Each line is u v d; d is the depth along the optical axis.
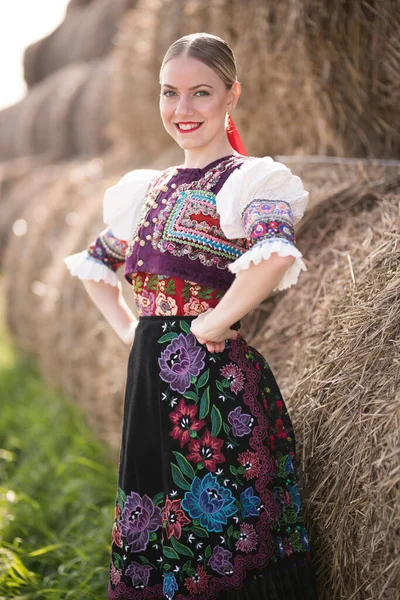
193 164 1.83
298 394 2.00
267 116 3.04
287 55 2.73
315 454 1.87
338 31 2.38
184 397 1.72
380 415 1.68
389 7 2.29
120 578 1.79
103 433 3.46
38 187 5.52
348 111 2.51
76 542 2.68
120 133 4.51
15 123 6.85
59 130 5.89
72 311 3.74
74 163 5.61
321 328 2.06
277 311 2.41
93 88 5.62
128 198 1.90
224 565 1.68
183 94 1.74
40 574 2.55
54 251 4.51
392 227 2.07
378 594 1.65
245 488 1.70
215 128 1.76
